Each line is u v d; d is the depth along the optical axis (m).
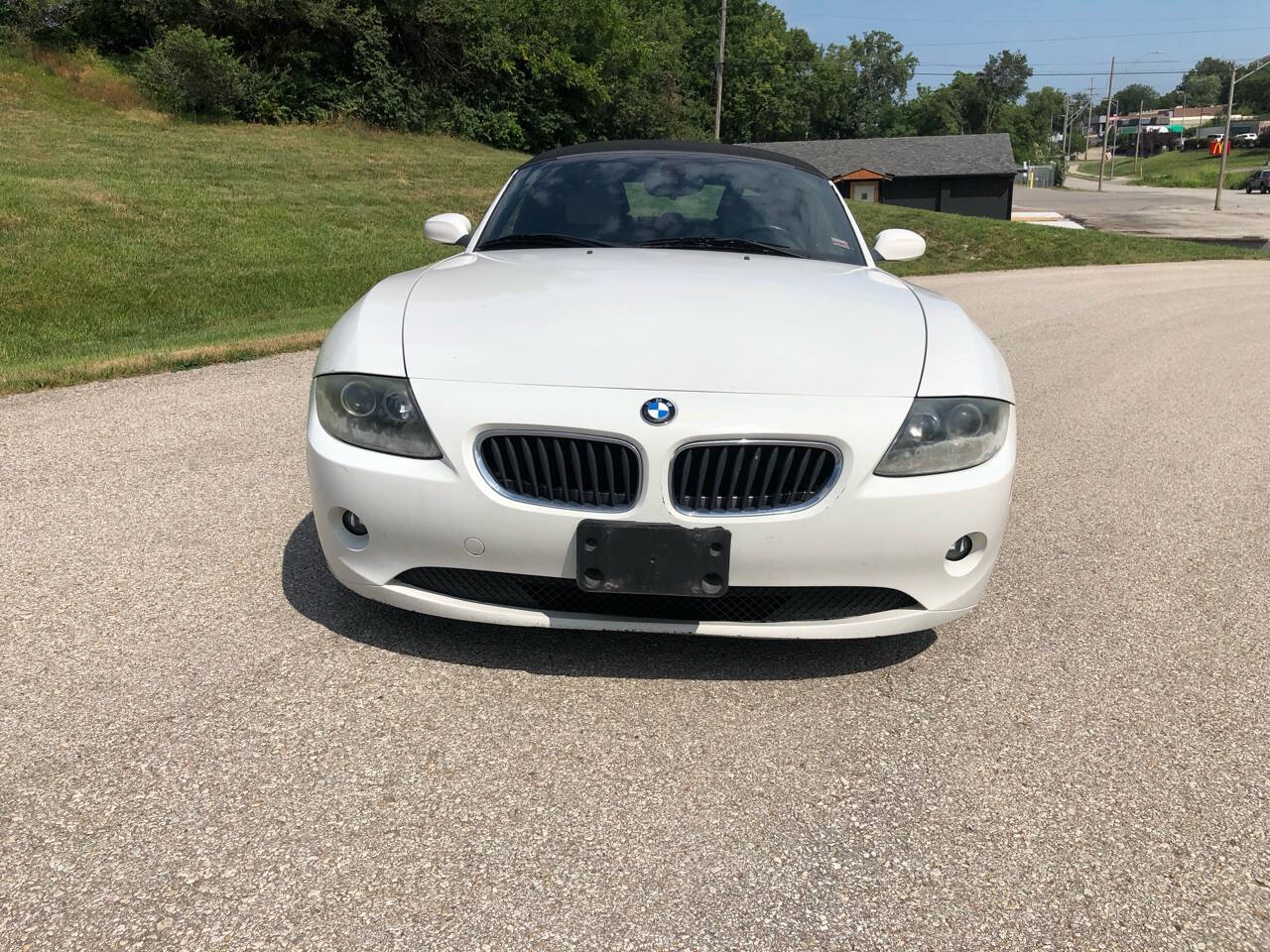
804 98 82.00
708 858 1.83
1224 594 3.25
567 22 36.56
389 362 2.36
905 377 2.36
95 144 20.16
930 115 110.06
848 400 2.27
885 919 1.69
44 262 10.65
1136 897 1.76
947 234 24.22
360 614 2.79
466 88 34.31
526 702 2.35
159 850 1.78
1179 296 13.88
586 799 1.99
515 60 35.56
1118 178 119.06
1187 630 2.96
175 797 1.93
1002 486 2.38
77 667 2.43
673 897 1.72
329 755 2.10
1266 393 6.91
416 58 32.84
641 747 2.19
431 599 2.39
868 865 1.83
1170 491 4.47
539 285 2.75
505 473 2.25
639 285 2.74
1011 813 2.01
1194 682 2.61
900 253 3.63
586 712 2.32
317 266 12.50
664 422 2.18
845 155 54.66
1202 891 1.79
